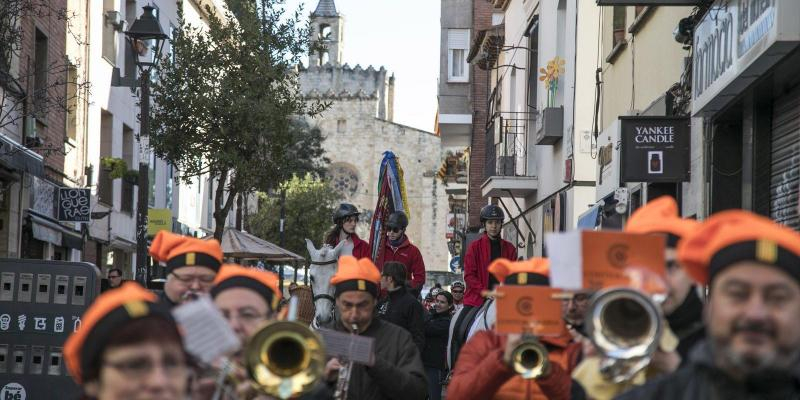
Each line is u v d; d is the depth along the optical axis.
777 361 3.59
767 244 3.60
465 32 49.75
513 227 37.28
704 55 13.41
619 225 10.77
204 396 4.41
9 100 21.86
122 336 3.53
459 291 21.78
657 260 4.47
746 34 11.35
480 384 6.29
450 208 63.50
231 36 29.61
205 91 28.84
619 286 4.34
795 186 11.97
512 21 36.50
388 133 107.88
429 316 16.91
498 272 6.85
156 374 3.54
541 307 5.84
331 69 116.06
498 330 5.84
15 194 22.91
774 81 12.05
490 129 34.28
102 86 31.73
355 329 8.53
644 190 17.06
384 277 13.31
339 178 108.25
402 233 15.81
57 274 13.47
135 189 37.31
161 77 29.64
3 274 13.38
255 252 27.67
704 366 3.75
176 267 6.34
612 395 4.53
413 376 8.30
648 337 4.26
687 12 15.01
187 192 47.09
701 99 13.51
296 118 80.25
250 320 5.33
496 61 40.38
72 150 28.27
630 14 18.78
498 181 30.95
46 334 13.38
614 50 19.52
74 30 27.95
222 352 3.90
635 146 15.26
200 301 3.90
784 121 12.49
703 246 3.77
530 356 5.84
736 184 14.08
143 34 19.83
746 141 13.36
